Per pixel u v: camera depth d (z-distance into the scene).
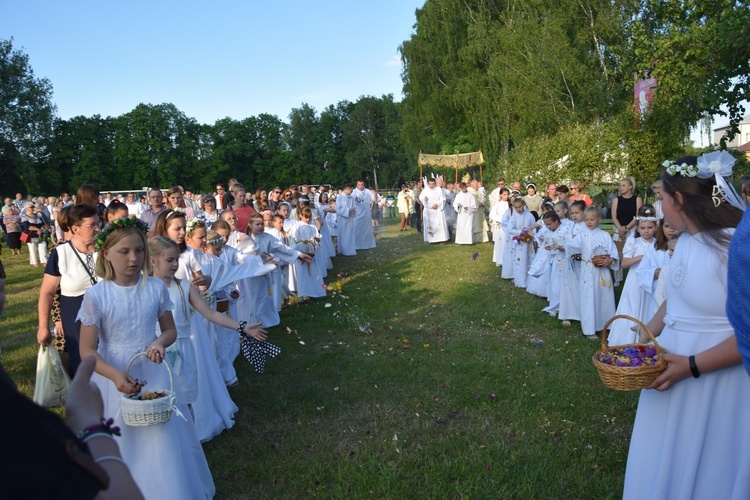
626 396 5.55
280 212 10.48
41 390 5.08
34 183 53.12
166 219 5.37
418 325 8.49
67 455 1.17
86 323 3.25
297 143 81.56
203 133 74.06
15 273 15.44
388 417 5.28
